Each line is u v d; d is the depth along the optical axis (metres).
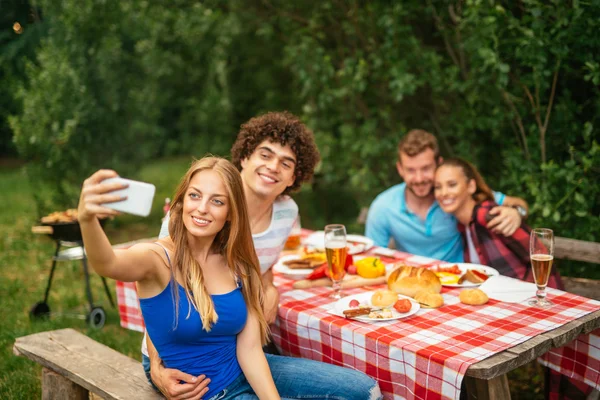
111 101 7.34
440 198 3.29
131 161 7.68
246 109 8.35
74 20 7.02
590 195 3.75
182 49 8.09
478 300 2.34
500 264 3.14
